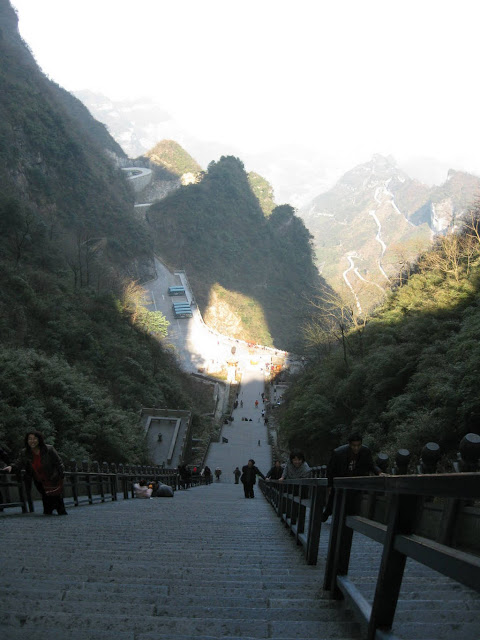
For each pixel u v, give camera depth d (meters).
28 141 114.69
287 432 44.78
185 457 49.69
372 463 7.75
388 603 2.80
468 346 26.12
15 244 66.81
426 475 2.29
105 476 19.58
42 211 105.81
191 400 74.38
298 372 74.25
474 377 21.72
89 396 35.00
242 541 8.54
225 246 182.00
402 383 33.09
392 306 45.47
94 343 54.09
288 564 6.28
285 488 11.08
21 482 12.91
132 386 53.66
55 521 11.05
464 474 1.95
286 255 196.88
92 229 125.69
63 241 86.00
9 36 172.88
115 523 11.07
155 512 14.87
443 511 2.56
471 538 2.38
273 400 90.00
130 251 133.88
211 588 4.75
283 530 10.48
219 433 70.31
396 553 2.76
